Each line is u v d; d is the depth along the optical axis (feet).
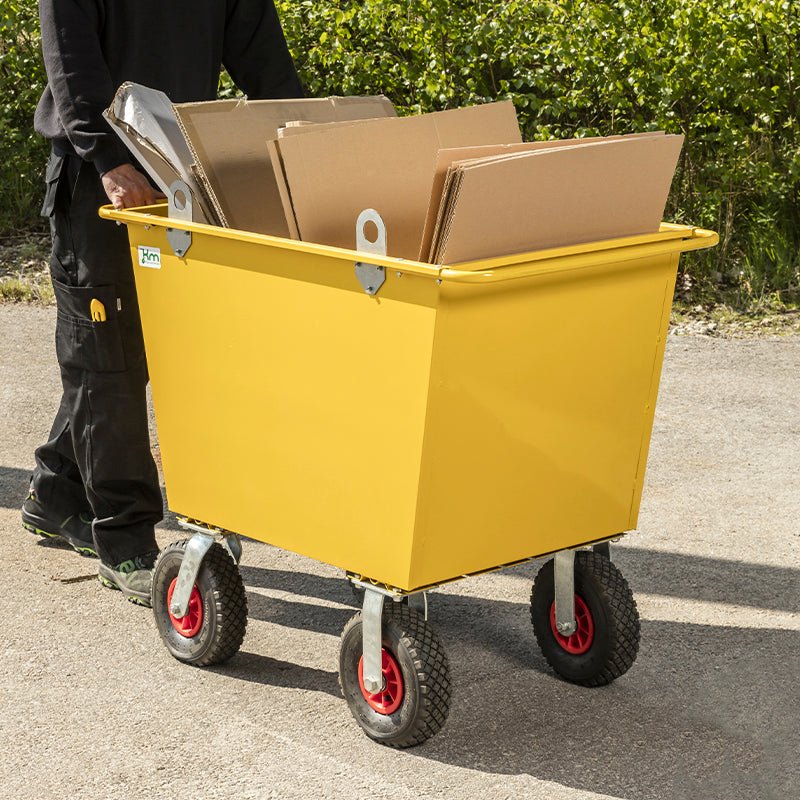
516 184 8.10
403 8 23.75
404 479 8.39
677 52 22.63
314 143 8.68
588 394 9.09
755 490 14.73
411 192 9.16
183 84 11.53
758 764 8.96
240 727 9.46
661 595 12.01
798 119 23.48
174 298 9.64
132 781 8.69
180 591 10.27
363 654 9.07
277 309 8.87
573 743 9.23
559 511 9.34
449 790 8.58
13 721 9.53
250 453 9.48
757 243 23.34
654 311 9.30
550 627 10.33
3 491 14.61
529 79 23.59
